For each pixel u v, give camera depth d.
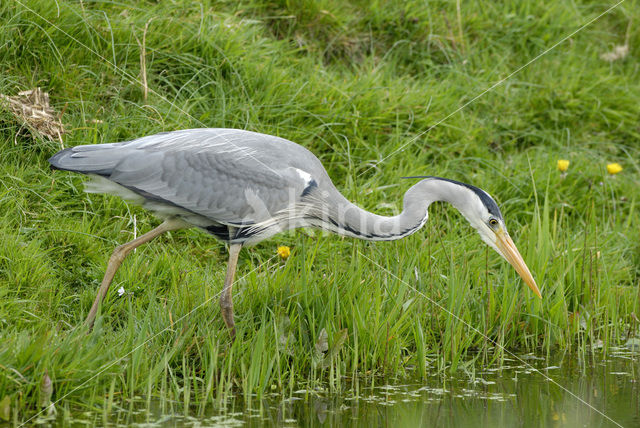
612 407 8.45
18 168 10.80
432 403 8.44
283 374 8.68
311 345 9.08
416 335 9.24
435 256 11.26
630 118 15.84
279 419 7.81
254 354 8.38
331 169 12.78
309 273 9.73
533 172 13.57
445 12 16.41
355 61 15.28
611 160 15.03
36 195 10.70
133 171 9.02
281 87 13.33
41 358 7.64
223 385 8.44
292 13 15.01
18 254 9.62
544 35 16.89
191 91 12.96
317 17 15.15
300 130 12.91
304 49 14.92
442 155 13.75
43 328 8.67
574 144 15.02
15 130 11.15
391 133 13.69
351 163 12.66
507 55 16.41
